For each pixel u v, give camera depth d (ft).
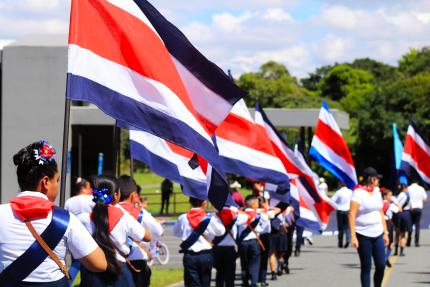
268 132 59.36
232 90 35.24
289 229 62.80
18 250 18.84
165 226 118.52
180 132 30.63
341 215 86.63
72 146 127.75
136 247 35.06
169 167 40.91
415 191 86.84
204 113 35.42
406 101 236.02
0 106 95.66
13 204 19.02
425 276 61.62
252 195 52.26
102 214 31.01
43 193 19.51
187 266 41.11
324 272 64.28
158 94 30.50
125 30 30.48
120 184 35.94
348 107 274.16
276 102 256.11
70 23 29.68
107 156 132.98
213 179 35.55
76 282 52.16
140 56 30.42
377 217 45.57
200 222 40.65
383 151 233.14
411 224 79.51
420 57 318.65
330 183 221.66
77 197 44.21
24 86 92.73
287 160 60.18
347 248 86.74
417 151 82.23
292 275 62.28
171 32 34.42
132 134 41.04
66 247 19.34
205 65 35.01
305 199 64.95
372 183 45.85
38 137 92.84
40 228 18.93
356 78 362.53
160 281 57.41
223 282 45.27
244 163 47.67
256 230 51.90
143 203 46.75
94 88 29.50
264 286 55.36
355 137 233.96
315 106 260.21
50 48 92.63
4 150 92.63
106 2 30.48
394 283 57.21
